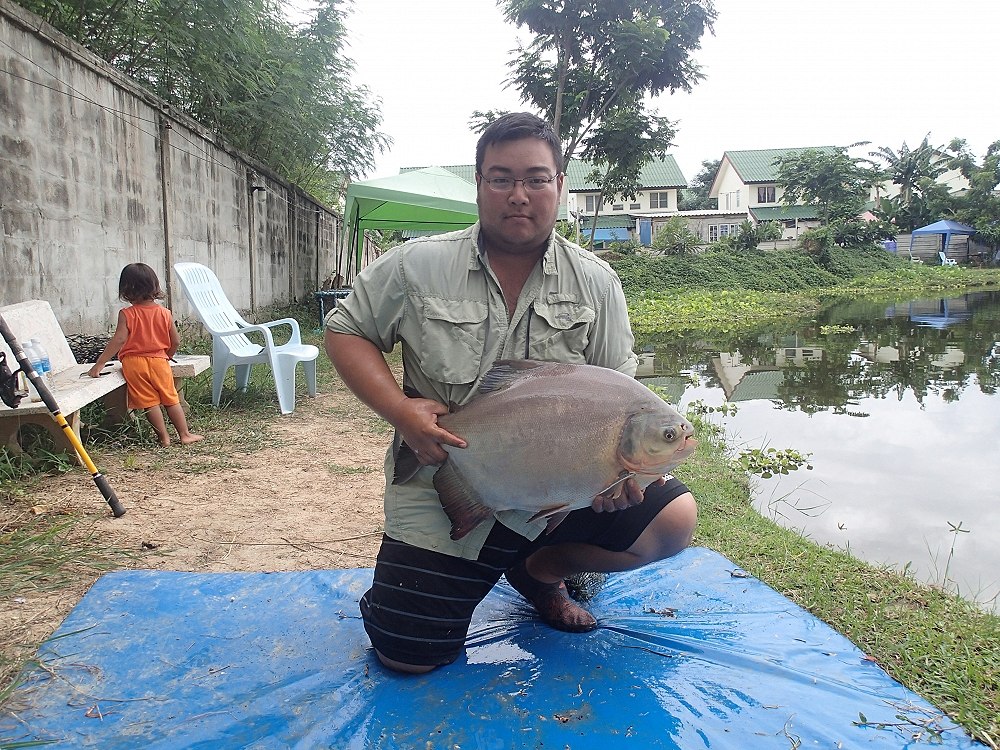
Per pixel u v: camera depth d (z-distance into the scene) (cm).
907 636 271
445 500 221
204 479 455
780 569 338
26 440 460
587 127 1809
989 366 1102
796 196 4075
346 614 276
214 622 268
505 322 229
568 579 290
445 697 224
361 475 479
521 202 213
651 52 1622
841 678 238
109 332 748
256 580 299
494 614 280
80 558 326
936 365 1123
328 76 1412
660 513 241
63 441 450
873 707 222
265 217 1331
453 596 229
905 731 212
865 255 3731
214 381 638
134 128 806
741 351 1335
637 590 300
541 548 254
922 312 2166
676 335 1664
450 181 1391
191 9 891
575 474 209
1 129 579
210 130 1027
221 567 329
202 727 210
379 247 2877
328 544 359
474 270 227
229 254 1131
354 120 1580
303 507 412
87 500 400
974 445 639
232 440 547
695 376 1048
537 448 209
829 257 3525
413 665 232
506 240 220
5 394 411
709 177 6425
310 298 1622
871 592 312
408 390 242
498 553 233
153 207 857
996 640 269
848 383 973
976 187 4338
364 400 228
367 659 246
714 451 588
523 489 214
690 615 279
